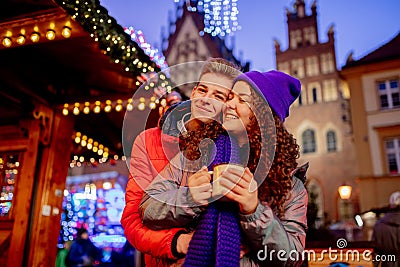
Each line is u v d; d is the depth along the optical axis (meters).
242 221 0.83
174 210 0.85
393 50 19.27
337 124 35.25
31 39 2.68
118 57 3.19
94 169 17.48
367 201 17.47
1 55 3.72
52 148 4.62
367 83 18.92
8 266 4.11
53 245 4.54
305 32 42.50
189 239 0.87
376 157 17.95
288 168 0.97
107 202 11.08
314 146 35.25
